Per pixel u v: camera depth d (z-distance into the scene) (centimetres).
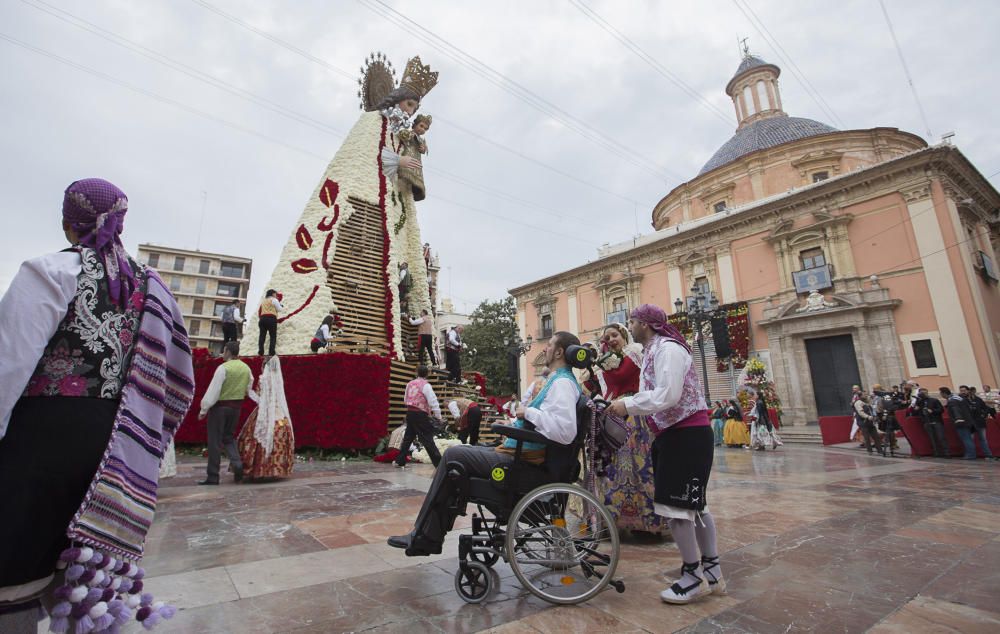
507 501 254
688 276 2427
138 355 154
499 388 3300
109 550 135
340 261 1355
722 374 2197
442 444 922
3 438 125
